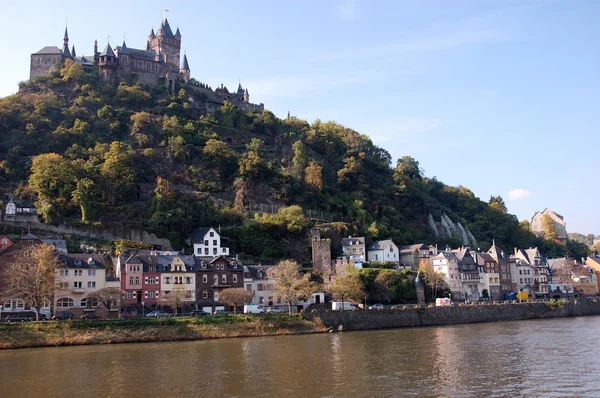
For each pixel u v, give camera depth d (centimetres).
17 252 11994
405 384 6394
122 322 10431
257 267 14788
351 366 7519
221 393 6069
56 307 11975
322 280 15512
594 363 7500
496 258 19162
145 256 13312
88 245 15025
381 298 15062
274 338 10750
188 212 17350
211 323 11038
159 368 7506
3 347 9438
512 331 11531
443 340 10138
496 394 5897
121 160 18088
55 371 7350
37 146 19562
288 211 18525
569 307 15900
